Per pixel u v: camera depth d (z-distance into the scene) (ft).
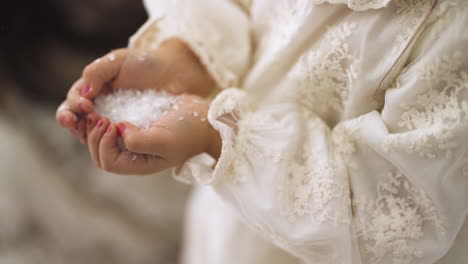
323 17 1.73
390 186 1.73
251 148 1.77
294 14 1.80
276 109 1.85
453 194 1.65
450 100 1.61
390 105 1.68
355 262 1.74
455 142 1.61
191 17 1.92
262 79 1.89
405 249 1.73
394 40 1.65
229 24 1.95
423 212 1.71
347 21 1.70
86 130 1.78
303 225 1.71
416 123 1.66
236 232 2.21
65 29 5.04
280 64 1.85
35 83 5.07
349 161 1.76
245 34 1.96
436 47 1.60
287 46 1.80
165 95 1.85
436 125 1.62
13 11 4.80
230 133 1.74
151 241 4.34
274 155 1.76
